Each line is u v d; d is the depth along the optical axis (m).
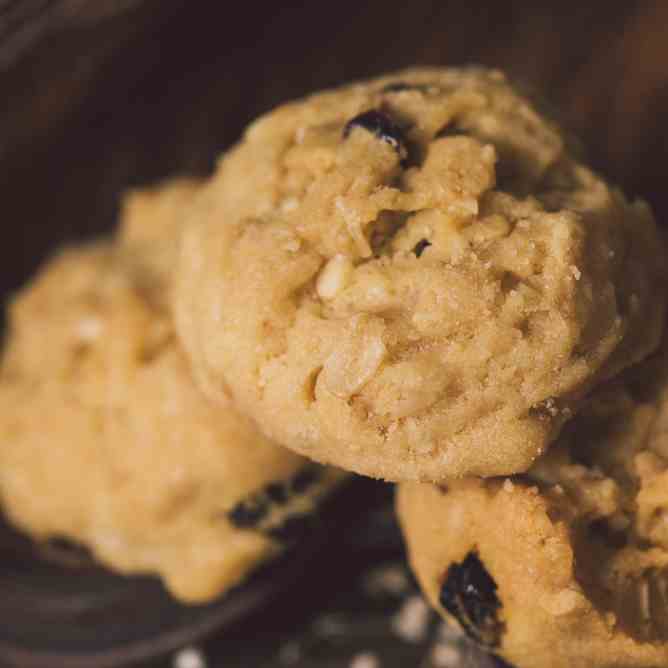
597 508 0.21
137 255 0.29
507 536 0.21
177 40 0.30
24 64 0.28
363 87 0.23
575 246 0.20
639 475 0.21
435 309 0.20
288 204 0.22
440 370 0.20
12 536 0.29
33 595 0.28
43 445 0.27
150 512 0.25
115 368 0.26
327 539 0.26
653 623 0.21
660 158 0.30
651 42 0.31
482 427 0.20
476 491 0.21
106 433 0.26
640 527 0.21
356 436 0.20
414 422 0.20
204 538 0.25
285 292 0.21
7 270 0.32
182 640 0.27
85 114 0.31
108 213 0.32
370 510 0.27
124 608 0.27
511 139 0.22
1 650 0.28
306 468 0.25
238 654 0.28
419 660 0.27
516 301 0.20
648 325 0.21
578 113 0.31
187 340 0.22
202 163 0.32
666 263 0.22
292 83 0.32
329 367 0.20
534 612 0.21
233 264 0.21
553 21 0.31
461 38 0.31
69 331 0.27
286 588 0.26
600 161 0.28
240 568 0.25
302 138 0.22
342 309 0.21
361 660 0.27
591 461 0.21
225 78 0.31
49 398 0.27
